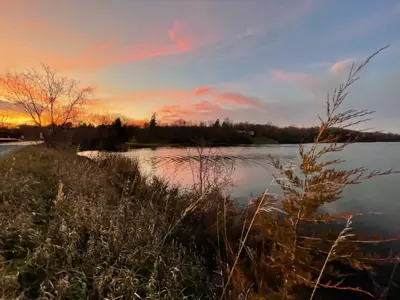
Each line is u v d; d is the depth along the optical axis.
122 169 12.97
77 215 5.93
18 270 4.09
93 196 7.70
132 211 7.11
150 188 9.38
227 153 26.16
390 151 41.66
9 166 9.95
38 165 11.21
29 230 5.06
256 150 36.72
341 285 4.87
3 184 7.45
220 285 4.39
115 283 4.26
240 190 12.95
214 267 5.49
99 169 12.02
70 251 4.75
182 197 8.41
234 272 4.15
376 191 14.42
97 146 31.69
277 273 3.58
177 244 6.03
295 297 3.68
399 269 5.53
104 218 6.20
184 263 5.24
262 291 3.50
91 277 4.38
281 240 3.34
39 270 4.21
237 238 5.74
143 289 4.33
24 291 3.72
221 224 5.99
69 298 3.82
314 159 3.10
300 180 3.22
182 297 4.36
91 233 5.44
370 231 8.22
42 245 4.78
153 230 5.99
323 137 3.08
